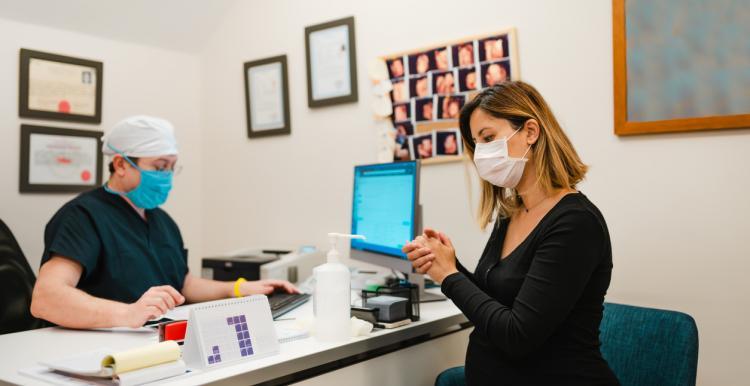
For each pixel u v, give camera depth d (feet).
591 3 6.06
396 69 7.47
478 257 6.81
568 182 3.94
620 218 5.86
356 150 7.98
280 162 8.89
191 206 9.89
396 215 5.65
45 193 8.21
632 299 5.77
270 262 7.33
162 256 6.11
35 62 8.09
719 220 5.32
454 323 5.13
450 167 7.04
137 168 5.77
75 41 8.53
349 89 7.97
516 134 4.02
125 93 9.06
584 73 6.10
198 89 9.99
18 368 3.62
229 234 9.56
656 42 5.63
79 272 5.28
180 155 9.74
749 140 5.18
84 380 3.33
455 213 7.00
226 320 3.68
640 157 5.74
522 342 3.46
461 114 4.42
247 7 9.24
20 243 7.97
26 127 7.99
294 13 8.67
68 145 8.41
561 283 3.43
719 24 5.32
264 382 3.69
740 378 5.21
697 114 5.41
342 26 8.02
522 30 6.52
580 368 3.57
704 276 5.39
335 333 4.12
